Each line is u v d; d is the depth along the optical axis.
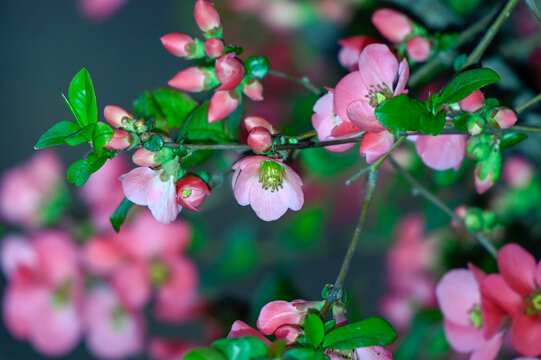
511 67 1.28
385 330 1.03
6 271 1.44
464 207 1.19
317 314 1.05
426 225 1.33
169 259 1.43
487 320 1.09
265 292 1.36
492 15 1.16
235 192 1.08
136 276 1.42
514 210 1.35
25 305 1.43
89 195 1.43
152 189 1.06
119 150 1.04
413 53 1.15
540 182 1.35
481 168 1.10
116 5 2.33
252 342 1.00
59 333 1.43
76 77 1.04
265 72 1.11
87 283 1.43
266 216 1.08
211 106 1.10
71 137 1.03
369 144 1.04
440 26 1.22
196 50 1.10
